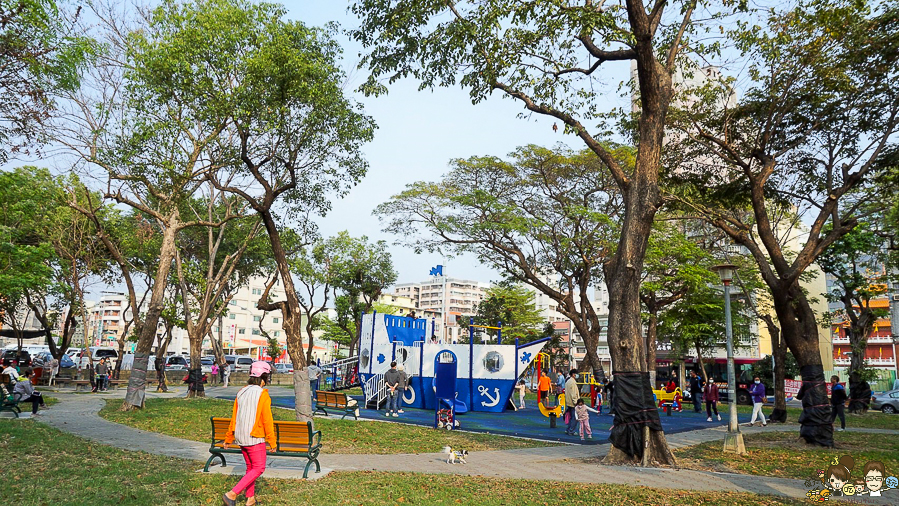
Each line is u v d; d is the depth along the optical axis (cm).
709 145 1834
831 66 1520
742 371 4216
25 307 3788
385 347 2662
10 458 1017
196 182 1978
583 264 3086
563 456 1305
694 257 3061
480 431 1738
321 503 777
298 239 2411
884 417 2630
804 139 1708
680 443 1602
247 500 741
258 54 1608
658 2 1270
